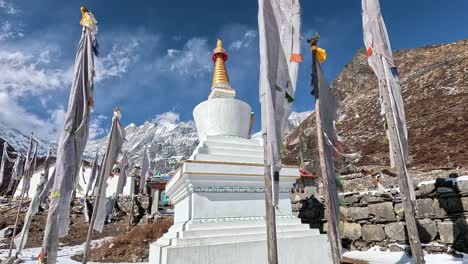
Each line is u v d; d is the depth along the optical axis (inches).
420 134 1441.9
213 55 466.3
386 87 210.1
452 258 270.8
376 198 356.2
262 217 300.0
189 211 280.7
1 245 700.7
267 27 166.4
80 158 248.7
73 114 249.9
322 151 199.2
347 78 3727.9
